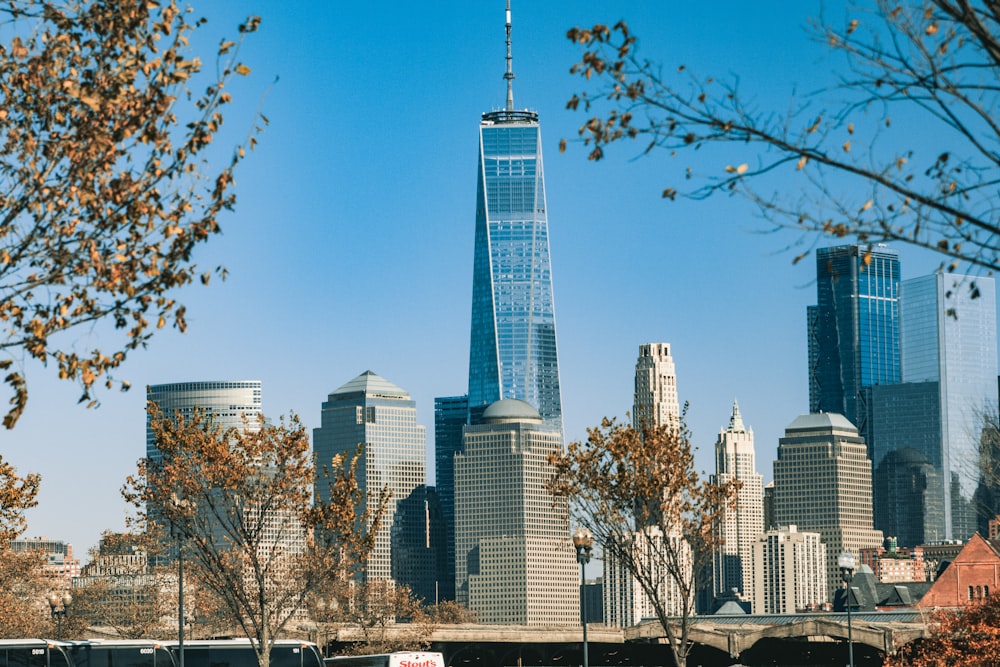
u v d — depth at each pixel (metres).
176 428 74.38
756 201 19.44
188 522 75.50
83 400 26.47
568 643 187.38
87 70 26.70
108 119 26.22
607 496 73.31
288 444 75.12
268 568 79.75
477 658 191.50
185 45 26.70
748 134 19.38
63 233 26.25
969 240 19.12
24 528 69.81
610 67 20.14
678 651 75.62
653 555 76.06
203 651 92.31
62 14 26.47
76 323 26.36
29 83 26.08
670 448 72.69
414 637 159.88
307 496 76.19
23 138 26.06
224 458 73.88
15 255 26.03
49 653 82.94
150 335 26.78
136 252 26.52
